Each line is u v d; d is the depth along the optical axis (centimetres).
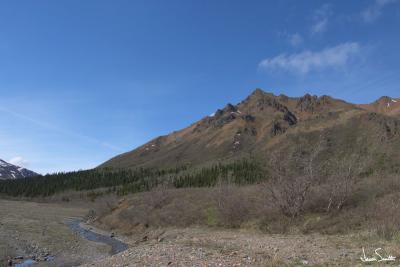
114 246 4284
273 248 2214
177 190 7175
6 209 9819
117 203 8125
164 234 4347
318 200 3444
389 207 2816
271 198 3706
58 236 4741
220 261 1759
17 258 3047
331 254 1845
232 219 4028
